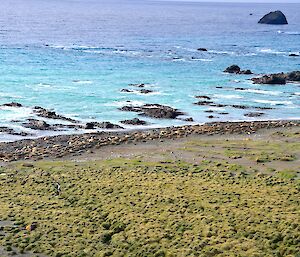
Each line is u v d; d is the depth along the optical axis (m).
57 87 115.69
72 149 74.12
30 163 67.62
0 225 47.22
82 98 105.88
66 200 54.12
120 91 113.44
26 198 54.31
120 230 46.28
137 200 52.41
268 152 71.19
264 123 89.88
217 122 91.12
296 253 39.22
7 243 43.59
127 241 43.62
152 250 41.34
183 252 40.28
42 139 78.94
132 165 65.81
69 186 57.75
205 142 77.38
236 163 66.12
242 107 102.50
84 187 57.12
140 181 58.50
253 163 66.19
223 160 67.69
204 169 63.56
